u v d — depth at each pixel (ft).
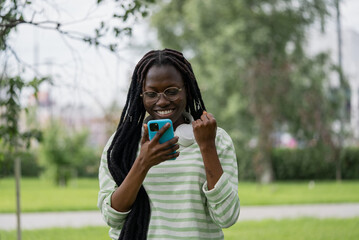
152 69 8.54
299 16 83.20
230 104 78.18
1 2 14.94
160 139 8.00
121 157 9.01
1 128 19.48
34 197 61.82
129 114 8.93
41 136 20.76
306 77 80.59
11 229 36.24
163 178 8.66
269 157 92.53
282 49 83.76
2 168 21.67
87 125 91.45
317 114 79.82
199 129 8.09
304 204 52.80
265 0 84.99
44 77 17.66
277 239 31.07
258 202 53.52
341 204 52.75
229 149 8.89
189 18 87.81
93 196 63.46
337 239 31.19
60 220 41.57
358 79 104.78
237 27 81.10
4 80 17.75
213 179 8.09
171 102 8.54
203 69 84.07
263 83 74.43
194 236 8.40
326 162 93.76
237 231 34.30
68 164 86.28
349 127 88.84
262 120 74.08
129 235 8.54
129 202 8.27
